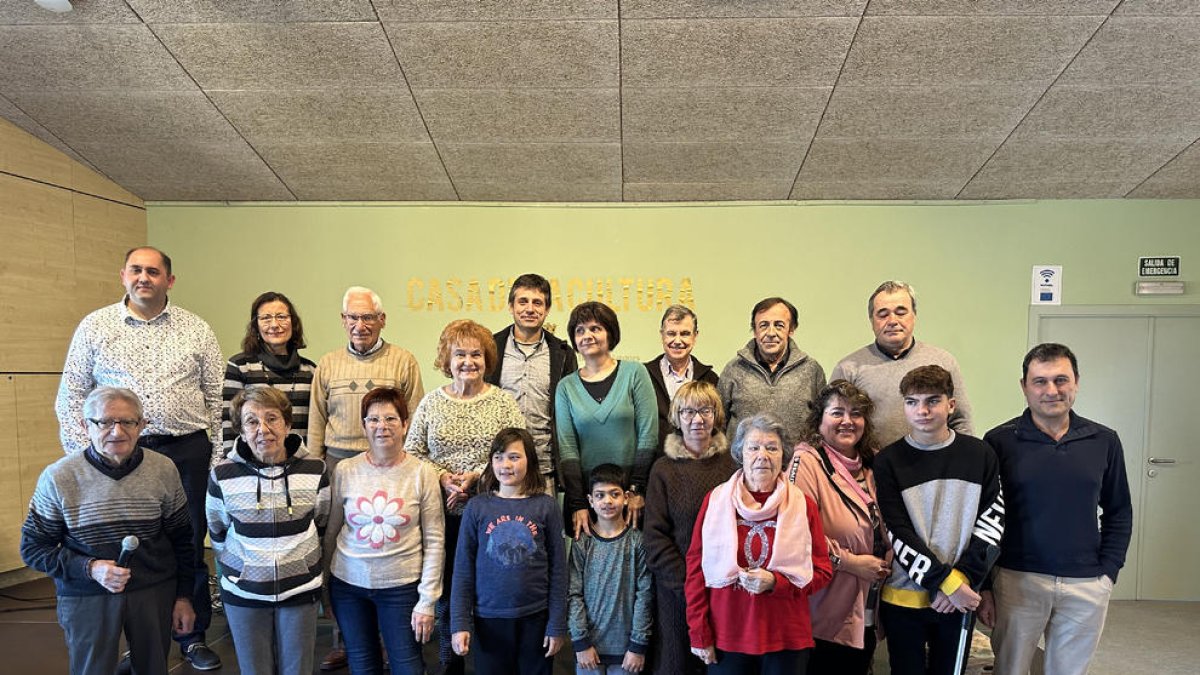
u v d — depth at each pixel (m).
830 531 2.23
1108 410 4.51
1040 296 4.50
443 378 4.69
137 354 2.67
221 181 4.42
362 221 4.66
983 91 3.41
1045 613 2.21
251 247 4.68
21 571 3.81
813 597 2.23
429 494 2.32
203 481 2.83
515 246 4.65
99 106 3.66
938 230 4.52
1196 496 4.47
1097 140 3.80
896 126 3.72
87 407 2.03
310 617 2.22
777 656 2.02
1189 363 4.45
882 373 2.51
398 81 3.41
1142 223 4.43
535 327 2.70
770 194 4.50
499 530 2.24
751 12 2.92
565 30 3.05
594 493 2.34
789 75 3.31
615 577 2.33
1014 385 4.53
